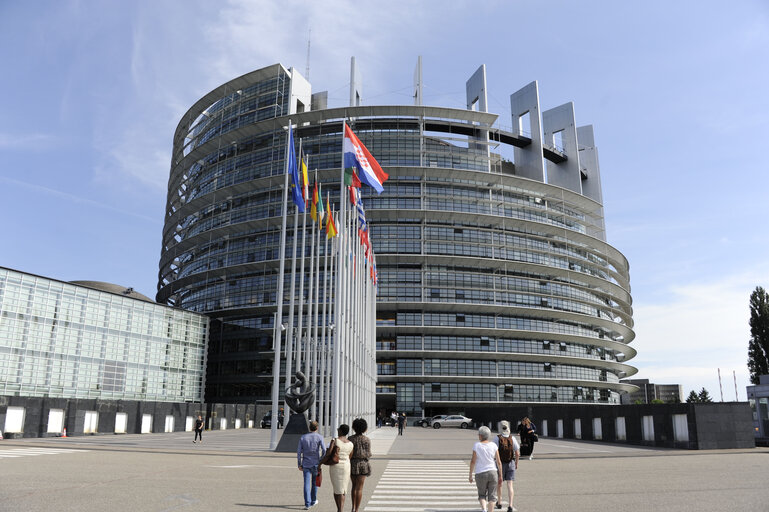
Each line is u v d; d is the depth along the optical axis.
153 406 51.69
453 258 87.06
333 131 94.88
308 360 36.44
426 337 86.69
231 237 92.94
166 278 112.44
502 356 87.62
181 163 106.56
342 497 10.97
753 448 30.66
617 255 109.69
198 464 21.52
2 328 48.34
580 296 97.75
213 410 62.19
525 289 91.62
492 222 92.50
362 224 50.44
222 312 88.38
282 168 90.38
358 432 11.45
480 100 100.00
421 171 91.19
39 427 39.84
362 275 51.62
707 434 30.22
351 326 43.69
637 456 26.73
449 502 13.55
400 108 91.06
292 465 21.70
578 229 105.56
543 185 96.19
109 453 25.88
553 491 14.88
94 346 58.16
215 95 101.56
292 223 86.88
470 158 95.62
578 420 43.56
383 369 86.00
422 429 69.38
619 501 12.95
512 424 56.34
